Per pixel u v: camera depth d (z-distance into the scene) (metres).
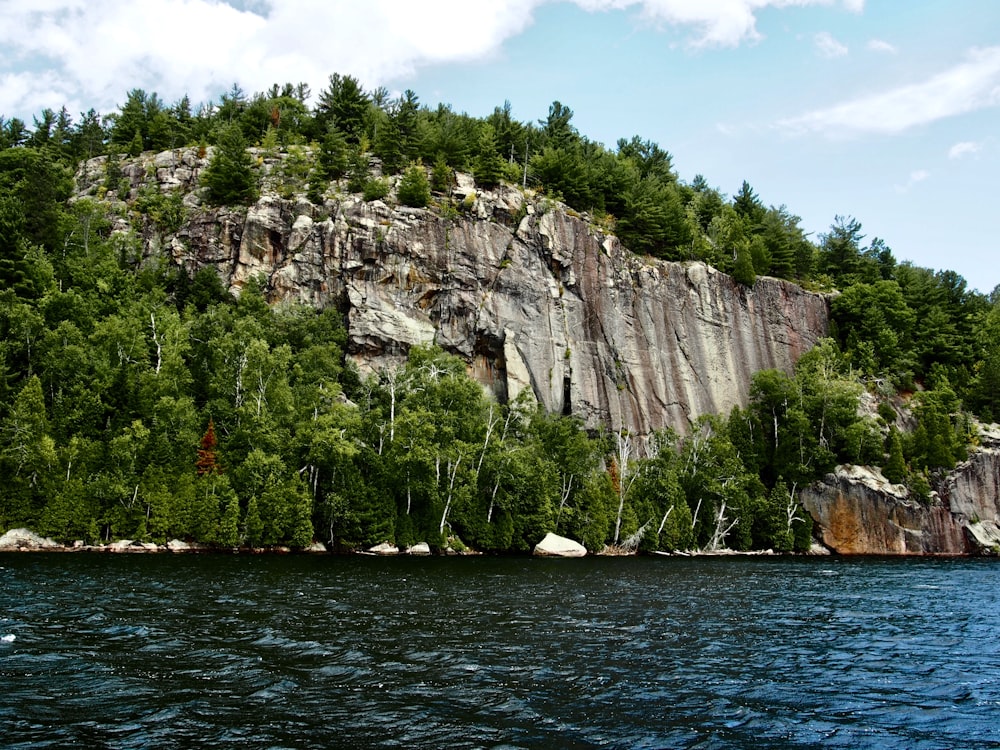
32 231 102.88
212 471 71.25
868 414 119.56
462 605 37.06
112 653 23.48
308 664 22.92
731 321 127.44
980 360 139.25
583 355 112.69
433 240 109.75
